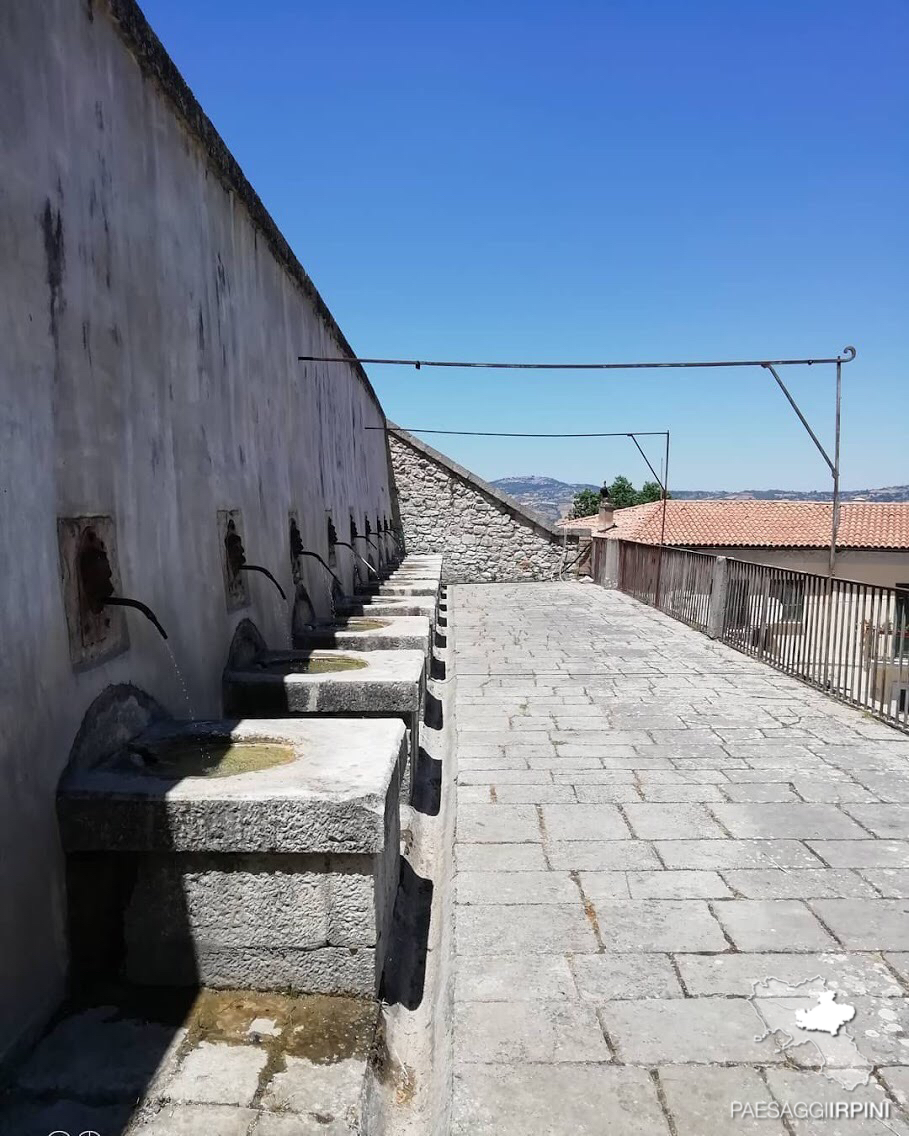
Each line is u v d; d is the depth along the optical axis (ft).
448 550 68.39
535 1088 8.06
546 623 41.52
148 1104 7.61
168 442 13.93
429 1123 8.22
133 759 10.58
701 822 14.79
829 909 11.64
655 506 81.46
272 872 9.14
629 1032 8.91
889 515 76.79
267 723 12.03
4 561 8.45
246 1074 8.03
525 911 11.55
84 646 10.24
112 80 12.22
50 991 8.79
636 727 21.25
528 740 20.03
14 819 8.25
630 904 11.76
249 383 19.70
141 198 13.25
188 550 14.57
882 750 19.22
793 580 27.91
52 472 9.75
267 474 21.08
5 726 8.22
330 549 30.78
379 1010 9.28
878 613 22.68
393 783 10.86
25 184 9.42
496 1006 9.37
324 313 32.04
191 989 9.34
